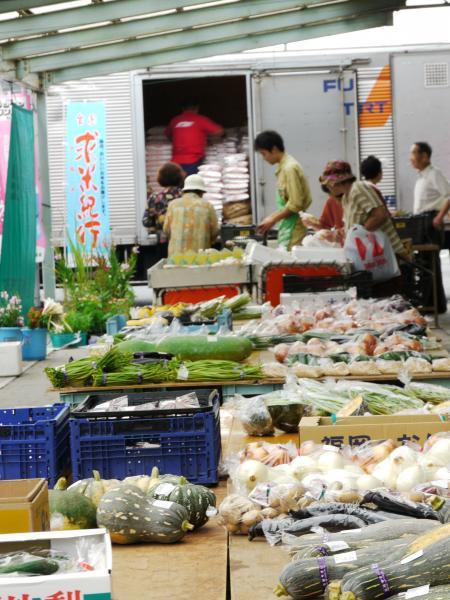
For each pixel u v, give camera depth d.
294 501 3.66
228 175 16.98
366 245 9.71
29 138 13.23
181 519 3.62
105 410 4.56
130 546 3.63
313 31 14.48
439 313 14.61
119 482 3.96
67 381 5.80
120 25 12.73
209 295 10.52
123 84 16.86
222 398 5.98
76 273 14.41
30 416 4.74
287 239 12.77
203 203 12.65
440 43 16.70
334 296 8.88
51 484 4.44
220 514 3.64
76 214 16.84
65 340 12.77
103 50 13.93
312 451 4.26
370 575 2.69
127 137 16.91
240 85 17.22
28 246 13.13
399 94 16.62
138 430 4.37
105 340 7.45
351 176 10.12
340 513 3.50
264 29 13.84
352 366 6.12
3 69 13.12
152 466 4.37
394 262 9.80
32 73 14.45
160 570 3.35
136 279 17.23
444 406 4.95
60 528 3.68
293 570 2.88
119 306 13.53
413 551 2.76
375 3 13.73
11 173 12.73
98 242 16.84
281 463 4.24
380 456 4.16
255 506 3.67
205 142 17.09
